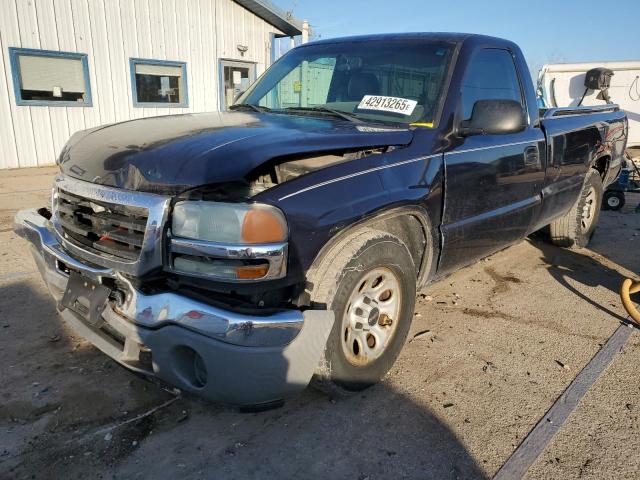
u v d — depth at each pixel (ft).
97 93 38.29
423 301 13.96
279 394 7.41
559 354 11.34
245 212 6.91
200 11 43.34
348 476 7.57
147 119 10.25
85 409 8.82
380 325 9.48
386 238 8.71
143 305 7.32
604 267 17.46
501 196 12.14
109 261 7.70
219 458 7.84
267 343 6.96
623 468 7.91
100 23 37.45
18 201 24.70
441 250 10.57
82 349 10.73
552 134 14.24
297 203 7.45
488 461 7.98
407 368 10.51
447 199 10.30
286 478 7.48
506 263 17.53
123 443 8.07
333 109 11.47
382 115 10.80
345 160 8.66
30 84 34.99
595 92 36.14
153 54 40.93
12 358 10.30
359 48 12.28
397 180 9.04
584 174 16.94
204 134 8.48
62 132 37.06
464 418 8.98
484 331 12.32
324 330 7.54
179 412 8.88
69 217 8.82
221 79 46.26
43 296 13.21
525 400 9.57
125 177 7.72
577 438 8.55
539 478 7.65
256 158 7.39
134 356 7.84
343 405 9.22
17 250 16.85
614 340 12.07
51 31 35.14
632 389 10.04
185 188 7.20
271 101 12.82
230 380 6.98
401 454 8.05
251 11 47.14
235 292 7.08
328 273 7.98
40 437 8.12
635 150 45.73
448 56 11.12
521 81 13.19
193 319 6.90
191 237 7.07
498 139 11.85
